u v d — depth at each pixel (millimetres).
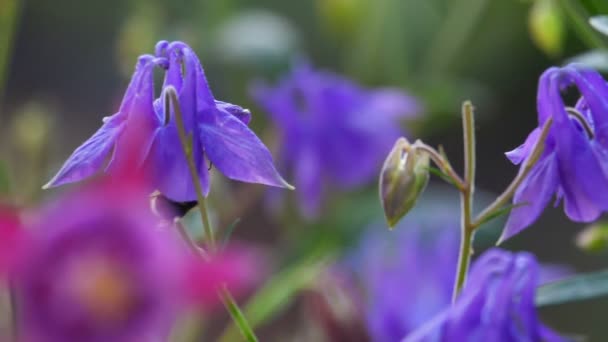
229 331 657
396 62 1025
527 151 454
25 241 339
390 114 837
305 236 859
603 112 446
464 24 1122
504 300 480
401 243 730
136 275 343
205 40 972
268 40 950
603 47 556
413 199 452
